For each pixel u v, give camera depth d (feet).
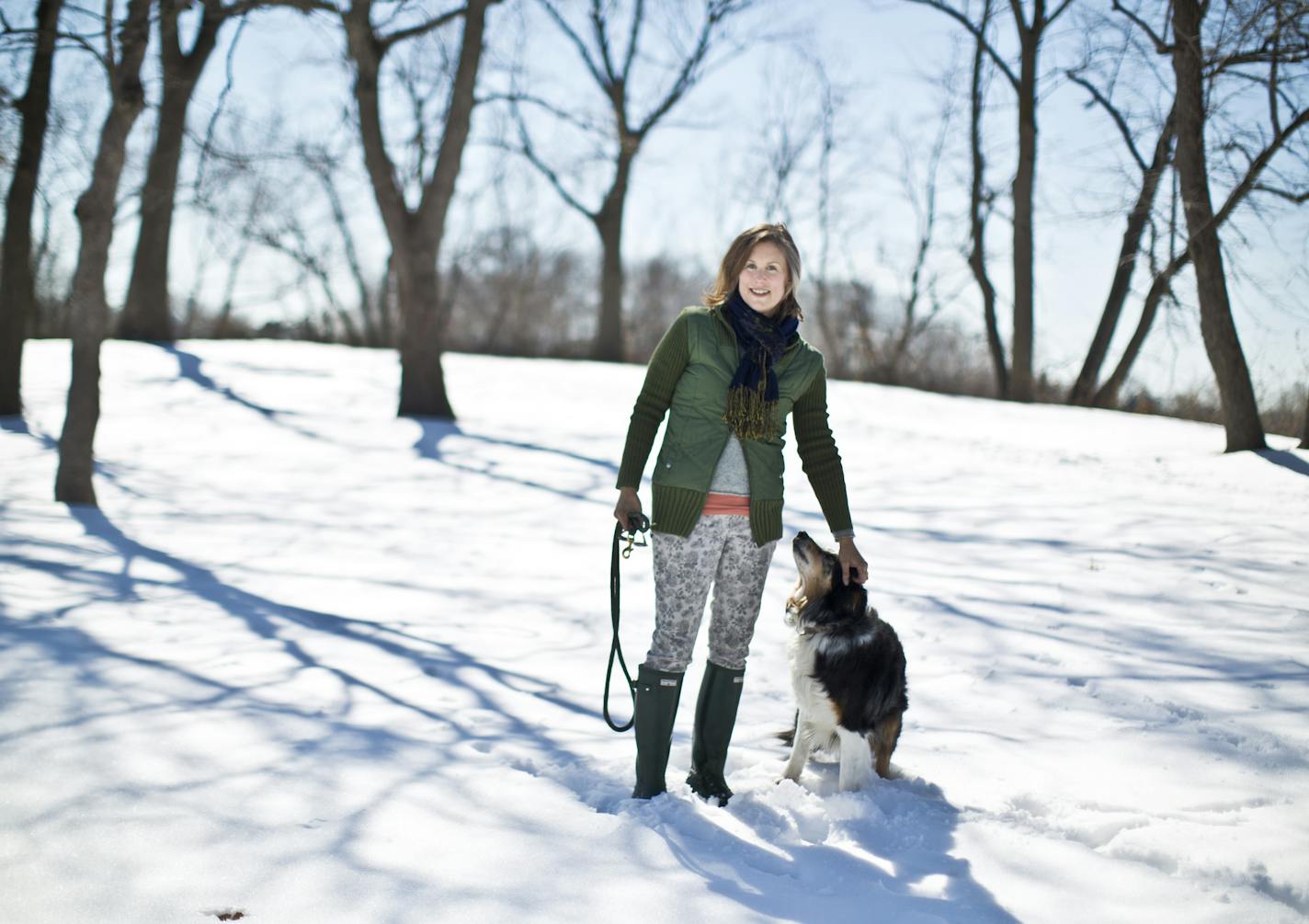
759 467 10.46
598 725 13.11
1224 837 9.52
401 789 10.50
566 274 113.39
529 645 16.84
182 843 8.97
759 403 10.16
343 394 46.85
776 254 10.33
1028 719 13.51
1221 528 25.95
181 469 31.71
